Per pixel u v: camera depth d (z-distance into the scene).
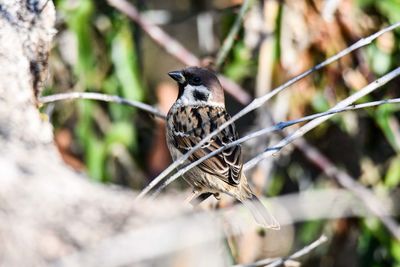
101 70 11.97
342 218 12.24
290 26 11.55
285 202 9.25
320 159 11.89
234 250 10.59
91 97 8.69
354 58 11.75
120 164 12.55
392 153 12.94
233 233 10.27
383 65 11.77
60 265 5.95
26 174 6.62
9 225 6.21
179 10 13.83
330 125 12.57
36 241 6.18
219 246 6.36
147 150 12.61
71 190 6.54
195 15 12.89
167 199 6.56
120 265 5.90
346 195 11.62
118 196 6.55
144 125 12.54
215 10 12.62
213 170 9.42
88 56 11.50
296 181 13.19
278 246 12.20
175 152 10.04
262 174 11.46
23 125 7.44
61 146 11.85
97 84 11.87
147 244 5.94
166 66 14.06
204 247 6.14
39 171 6.70
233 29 10.67
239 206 10.13
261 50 11.52
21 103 7.69
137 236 5.96
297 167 12.64
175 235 6.05
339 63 11.59
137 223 6.23
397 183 12.75
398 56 11.94
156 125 12.32
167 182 7.42
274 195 12.23
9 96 7.71
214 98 10.16
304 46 11.55
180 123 9.98
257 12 11.84
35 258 6.12
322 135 12.59
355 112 12.33
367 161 12.76
